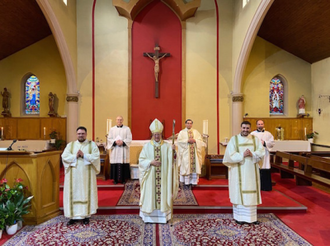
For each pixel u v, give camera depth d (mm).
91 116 9148
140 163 4230
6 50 9484
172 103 9320
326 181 5336
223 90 9359
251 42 7973
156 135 4289
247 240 3656
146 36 9359
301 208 4742
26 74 9961
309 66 10273
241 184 4137
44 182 4363
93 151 4277
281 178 7637
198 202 5078
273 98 10383
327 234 3859
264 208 4734
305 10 7551
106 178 6781
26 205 4141
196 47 9383
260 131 6000
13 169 4156
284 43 9773
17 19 8086
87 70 9180
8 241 3627
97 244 3557
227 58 9367
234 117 9148
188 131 6203
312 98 10195
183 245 3533
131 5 8688
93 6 9250
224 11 9398
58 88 9883
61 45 8125
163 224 4230
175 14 9422
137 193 5715
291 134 10086
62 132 9688
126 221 4371
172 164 4270
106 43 9258
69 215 4078
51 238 3723
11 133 9703
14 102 9898
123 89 9266
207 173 6918
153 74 9336
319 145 9445
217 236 3787
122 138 6270
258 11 7145
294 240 3645
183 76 9305
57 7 7582
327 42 8500
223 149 9289
